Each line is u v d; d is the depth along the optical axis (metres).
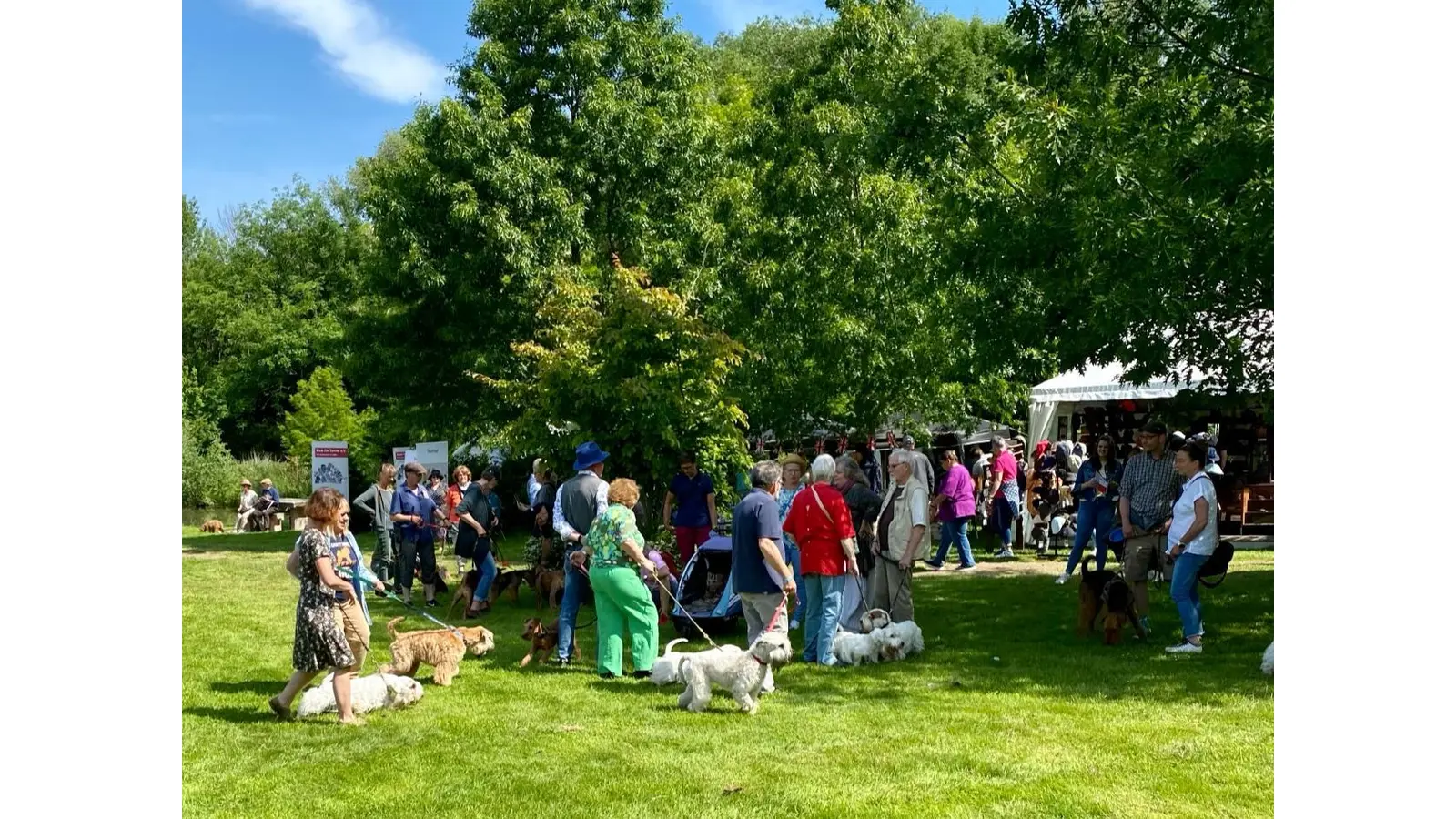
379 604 12.49
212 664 8.80
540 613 11.71
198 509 37.03
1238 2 9.72
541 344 20.77
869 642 8.66
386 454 29.44
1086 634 9.61
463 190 20.75
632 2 23.44
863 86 14.49
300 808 5.22
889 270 17.86
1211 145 9.68
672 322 12.58
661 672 7.86
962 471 14.80
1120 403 19.67
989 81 12.79
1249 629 9.69
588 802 5.27
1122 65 11.38
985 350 11.96
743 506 8.23
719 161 23.56
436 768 5.84
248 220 52.47
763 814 5.06
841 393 18.91
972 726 6.55
